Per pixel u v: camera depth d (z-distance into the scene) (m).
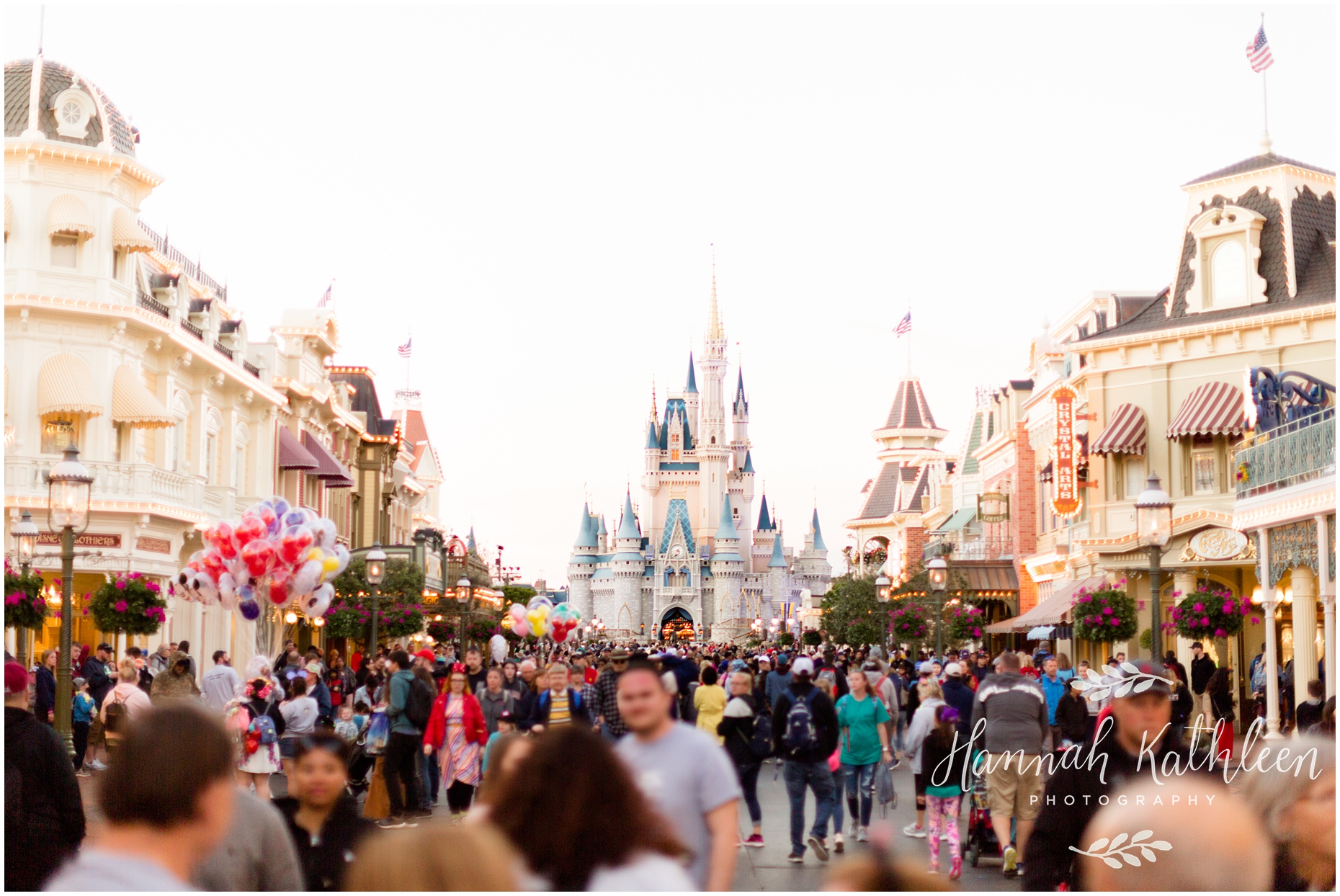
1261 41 36.44
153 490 34.94
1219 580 36.97
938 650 32.50
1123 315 41.25
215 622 40.66
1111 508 37.81
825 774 14.98
